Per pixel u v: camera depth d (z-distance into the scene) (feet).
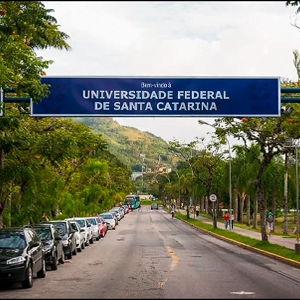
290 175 168.45
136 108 58.03
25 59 54.19
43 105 58.13
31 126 85.51
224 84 58.23
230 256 81.05
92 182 187.42
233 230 152.87
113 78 58.18
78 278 54.29
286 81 81.35
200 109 58.03
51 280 53.01
